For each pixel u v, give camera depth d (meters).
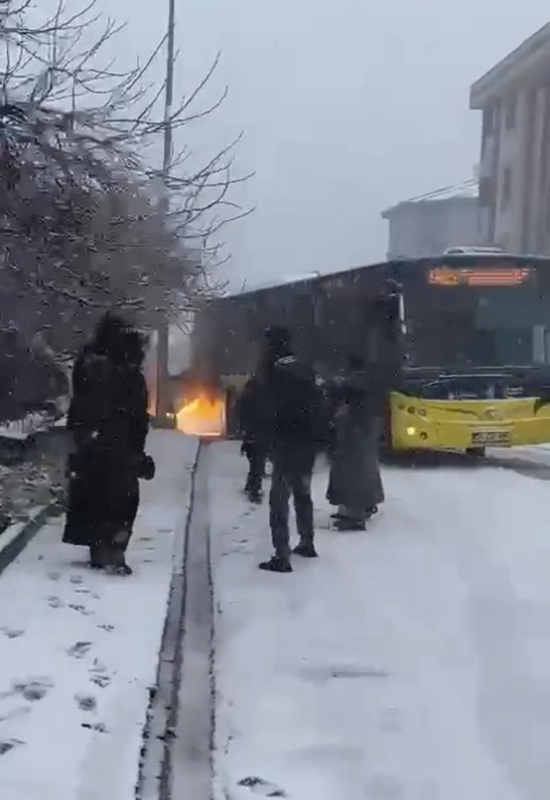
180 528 11.38
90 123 10.51
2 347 12.75
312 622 7.96
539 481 15.74
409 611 8.29
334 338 18.73
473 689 6.55
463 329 17.36
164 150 12.36
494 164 54.59
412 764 5.45
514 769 5.39
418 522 12.20
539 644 7.45
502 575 9.50
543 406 17.45
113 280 12.98
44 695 6.05
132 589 8.47
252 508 13.23
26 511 11.35
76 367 9.05
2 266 10.80
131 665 6.61
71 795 4.82
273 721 6.01
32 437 14.73
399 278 17.38
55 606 7.87
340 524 11.73
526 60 48.88
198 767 5.43
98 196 11.67
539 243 49.69
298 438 9.69
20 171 10.18
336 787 5.17
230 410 23.73
